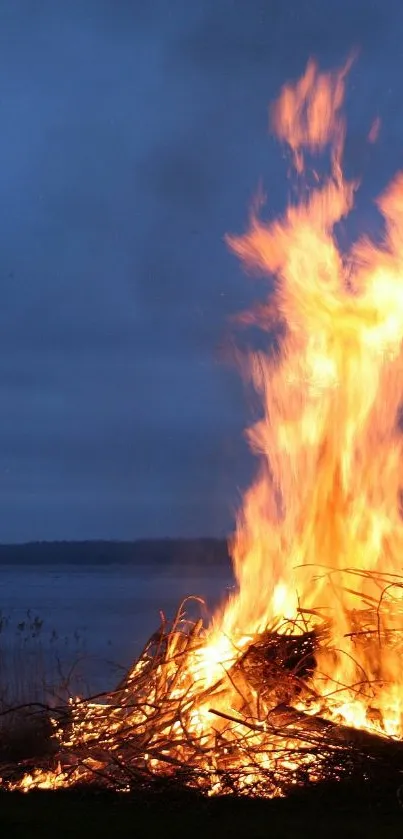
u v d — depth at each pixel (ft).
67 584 291.17
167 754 22.12
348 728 21.15
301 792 19.74
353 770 19.93
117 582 289.12
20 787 21.17
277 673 23.45
